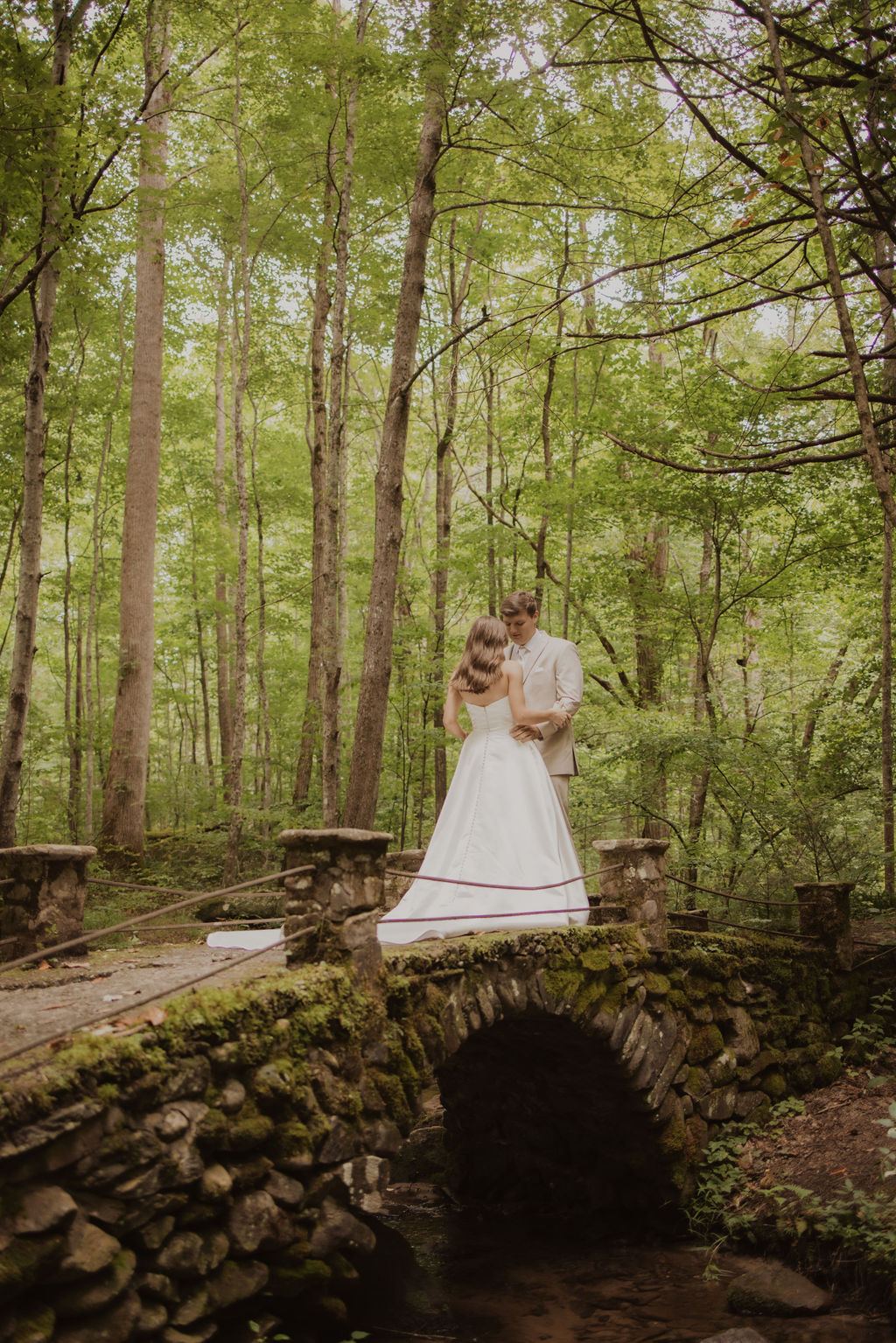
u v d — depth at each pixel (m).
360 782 8.04
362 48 8.46
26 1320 2.64
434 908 5.07
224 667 18.31
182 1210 3.15
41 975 4.25
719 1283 5.65
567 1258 6.34
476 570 12.92
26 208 6.25
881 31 5.37
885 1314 5.04
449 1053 4.45
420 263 8.52
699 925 7.43
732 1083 6.70
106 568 17.73
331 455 9.86
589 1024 5.50
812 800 9.69
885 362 8.86
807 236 5.63
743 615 13.17
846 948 7.93
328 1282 3.69
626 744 10.77
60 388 12.75
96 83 6.41
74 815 13.27
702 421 11.04
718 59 5.98
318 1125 3.62
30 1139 2.65
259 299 14.91
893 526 4.79
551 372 12.25
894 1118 5.22
